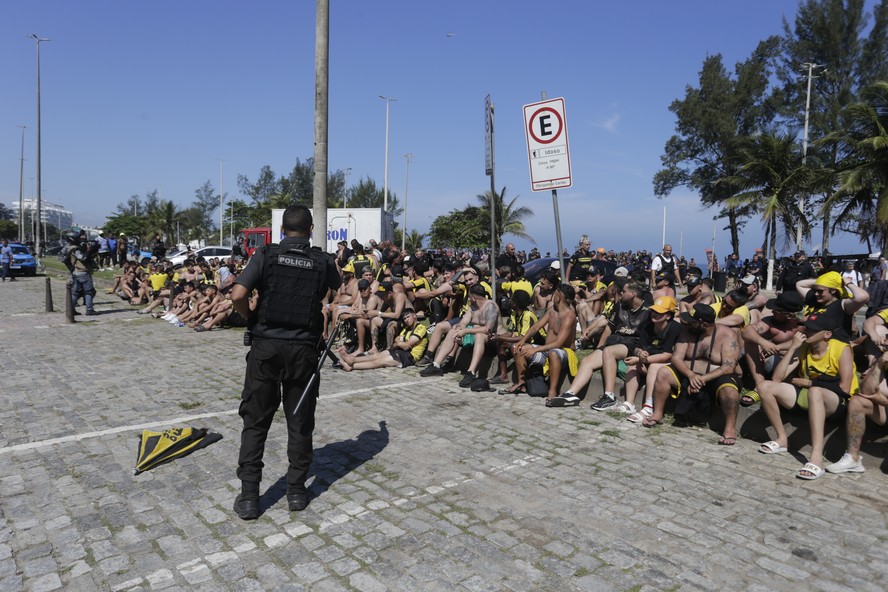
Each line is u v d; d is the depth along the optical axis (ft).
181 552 11.41
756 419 17.89
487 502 13.61
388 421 19.54
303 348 12.92
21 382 24.61
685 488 14.43
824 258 61.16
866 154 81.35
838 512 13.20
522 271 32.60
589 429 18.84
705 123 141.18
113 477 14.84
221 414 20.17
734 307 19.15
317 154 33.09
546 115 23.20
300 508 13.10
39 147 128.77
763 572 10.81
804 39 136.26
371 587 10.28
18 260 92.48
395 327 28.63
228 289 40.01
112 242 98.73
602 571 10.80
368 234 79.41
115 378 25.45
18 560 11.12
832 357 15.83
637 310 21.57
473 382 23.65
